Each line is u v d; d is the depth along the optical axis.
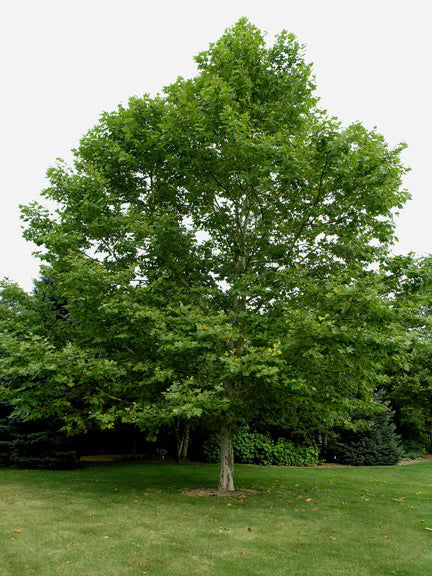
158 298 8.87
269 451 18.52
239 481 11.91
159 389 9.02
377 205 8.97
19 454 14.90
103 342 9.24
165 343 8.09
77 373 7.94
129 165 9.81
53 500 8.86
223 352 8.90
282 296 9.27
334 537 6.50
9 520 7.17
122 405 9.09
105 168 9.84
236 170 9.07
